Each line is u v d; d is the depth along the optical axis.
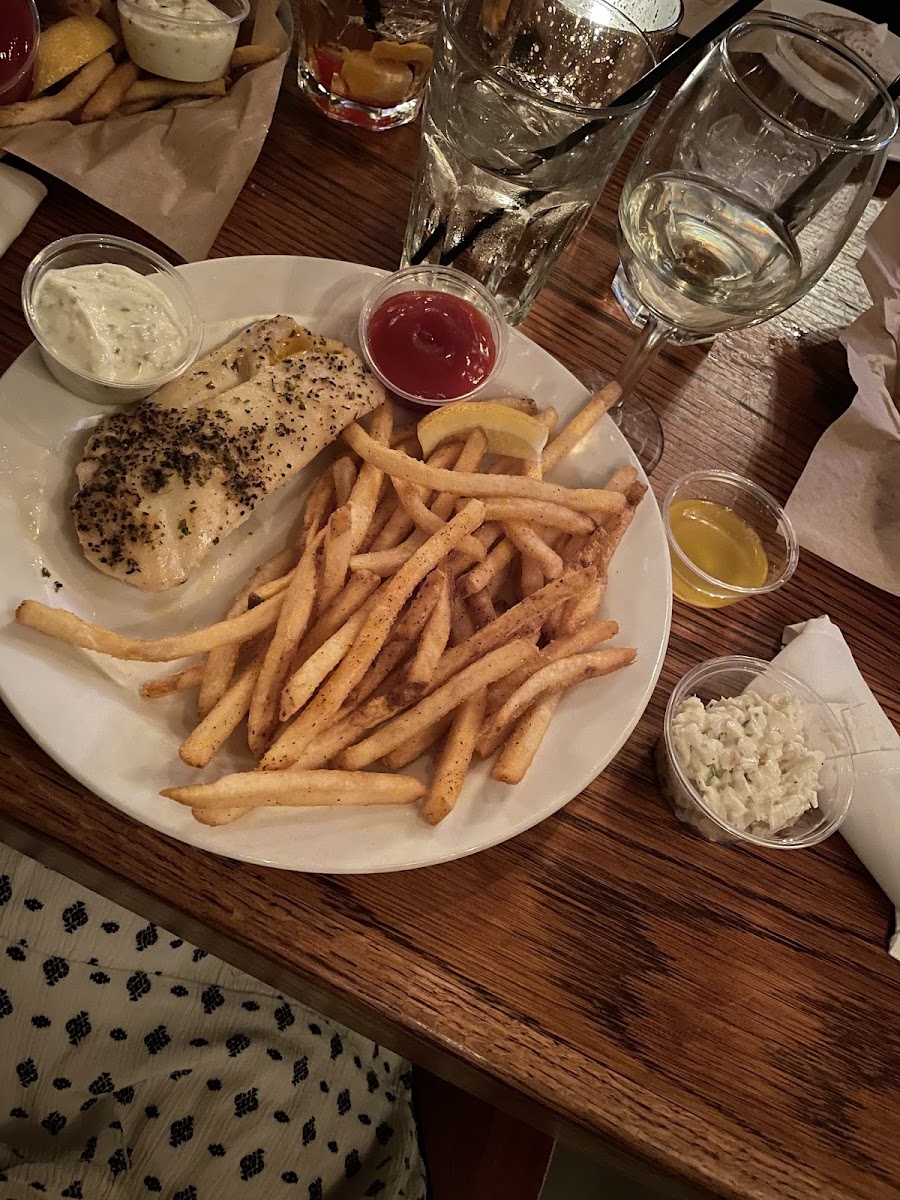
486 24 0.42
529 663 0.36
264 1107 0.43
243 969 0.36
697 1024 0.36
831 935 0.39
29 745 0.33
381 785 0.32
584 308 0.49
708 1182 0.34
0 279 0.40
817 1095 0.36
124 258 0.39
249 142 0.42
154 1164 0.41
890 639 0.46
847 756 0.39
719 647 0.43
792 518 0.46
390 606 0.35
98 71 0.41
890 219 0.50
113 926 0.44
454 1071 0.35
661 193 0.39
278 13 0.46
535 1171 0.43
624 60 0.43
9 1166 0.40
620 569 0.40
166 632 0.36
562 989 0.35
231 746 0.34
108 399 0.37
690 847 0.39
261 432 0.38
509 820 0.34
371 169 0.48
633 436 0.46
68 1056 0.41
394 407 0.43
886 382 0.48
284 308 0.42
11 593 0.33
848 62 0.41
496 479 0.38
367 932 0.34
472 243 0.43
